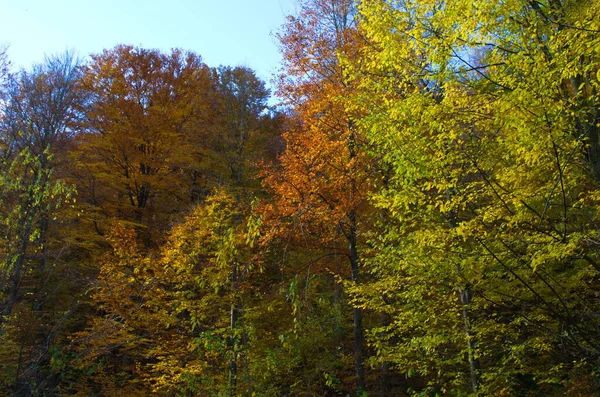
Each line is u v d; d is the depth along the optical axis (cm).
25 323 1045
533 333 796
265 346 1251
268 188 1488
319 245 1214
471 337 765
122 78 2044
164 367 1218
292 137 1221
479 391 766
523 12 578
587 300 752
